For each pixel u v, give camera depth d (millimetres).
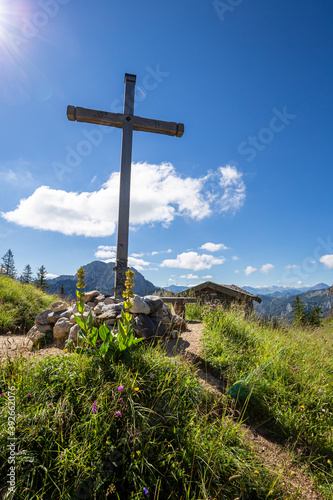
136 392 2738
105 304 5324
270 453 2855
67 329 4613
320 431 3207
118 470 2115
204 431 2709
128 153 6352
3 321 6223
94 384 2746
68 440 2246
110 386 2699
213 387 3666
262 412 3432
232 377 3895
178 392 3043
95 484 1944
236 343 4957
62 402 2512
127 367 3080
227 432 2756
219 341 4730
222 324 5445
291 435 3172
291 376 4070
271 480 2445
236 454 2578
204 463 2332
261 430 3207
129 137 6395
